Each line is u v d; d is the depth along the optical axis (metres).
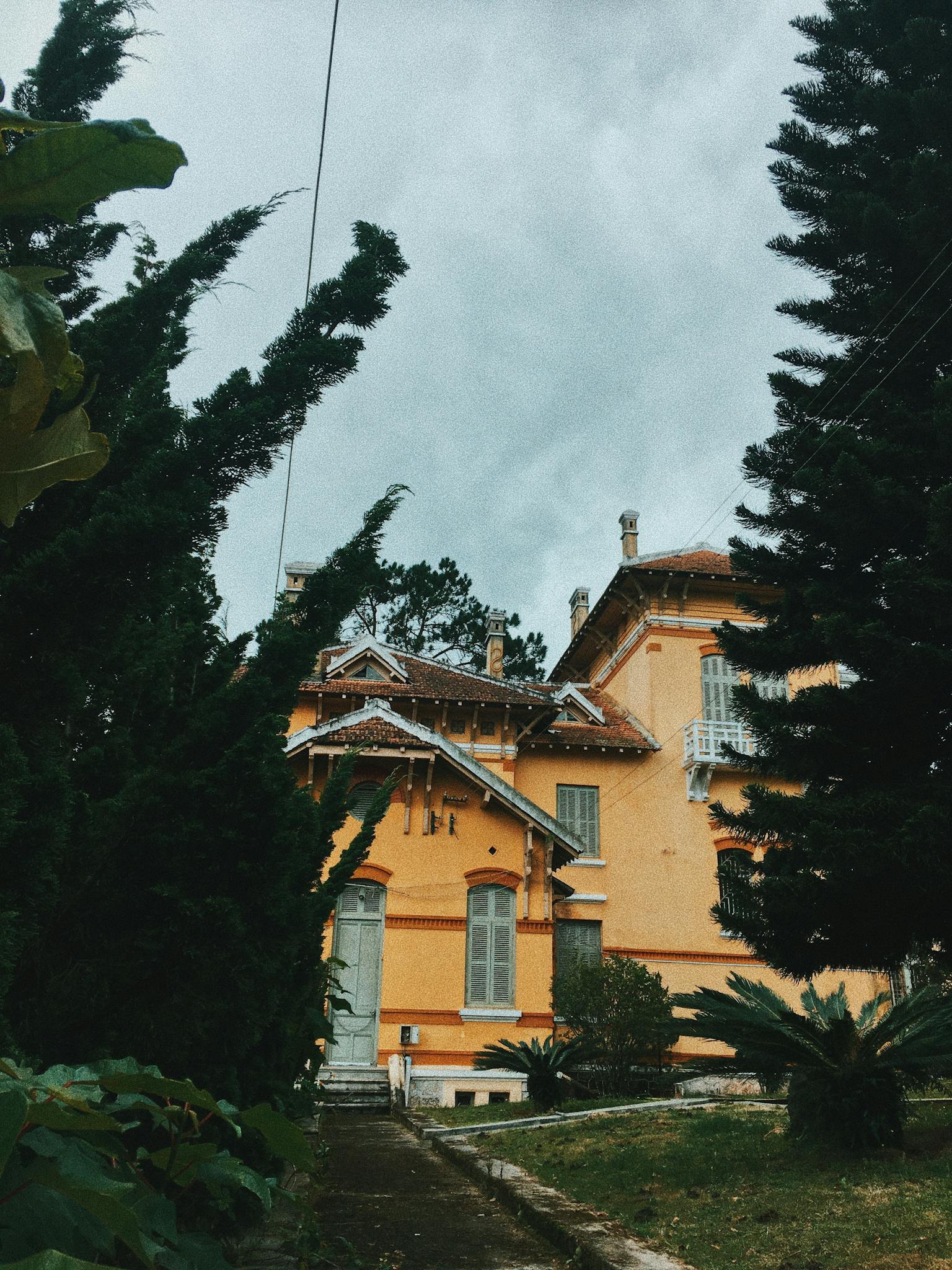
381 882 19.33
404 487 4.96
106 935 3.67
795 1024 8.84
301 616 4.70
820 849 9.23
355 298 4.67
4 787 2.48
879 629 9.54
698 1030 9.13
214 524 4.53
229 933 3.55
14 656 3.20
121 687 4.57
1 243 4.52
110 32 4.90
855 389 12.12
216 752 4.12
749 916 10.38
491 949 19.30
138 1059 3.67
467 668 26.34
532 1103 15.34
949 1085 13.60
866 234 11.53
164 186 1.15
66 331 1.06
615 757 24.42
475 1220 7.60
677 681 24.98
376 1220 7.49
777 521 11.53
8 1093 1.44
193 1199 3.94
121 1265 2.64
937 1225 5.80
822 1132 8.55
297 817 4.34
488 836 19.86
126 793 3.68
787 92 13.43
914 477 11.01
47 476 1.07
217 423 4.28
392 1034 18.47
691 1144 9.59
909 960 14.41
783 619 11.78
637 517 28.12
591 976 17.72
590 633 28.86
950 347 11.66
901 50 12.40
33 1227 1.63
